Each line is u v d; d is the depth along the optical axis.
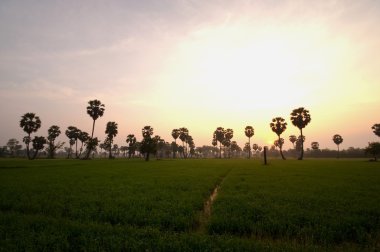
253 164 66.38
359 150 199.62
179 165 60.84
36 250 8.04
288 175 33.78
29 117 115.19
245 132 168.12
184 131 193.12
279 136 122.19
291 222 11.18
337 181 26.67
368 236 9.84
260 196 17.95
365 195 18.30
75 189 21.09
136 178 30.03
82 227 10.30
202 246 8.41
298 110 111.50
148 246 8.36
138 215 12.39
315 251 8.24
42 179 28.78
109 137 135.88
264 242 9.27
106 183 25.11
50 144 145.12
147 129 101.94
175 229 11.02
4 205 14.77
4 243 8.55
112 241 8.79
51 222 11.20
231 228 10.73
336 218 11.97
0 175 34.06
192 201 16.09
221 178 31.70
